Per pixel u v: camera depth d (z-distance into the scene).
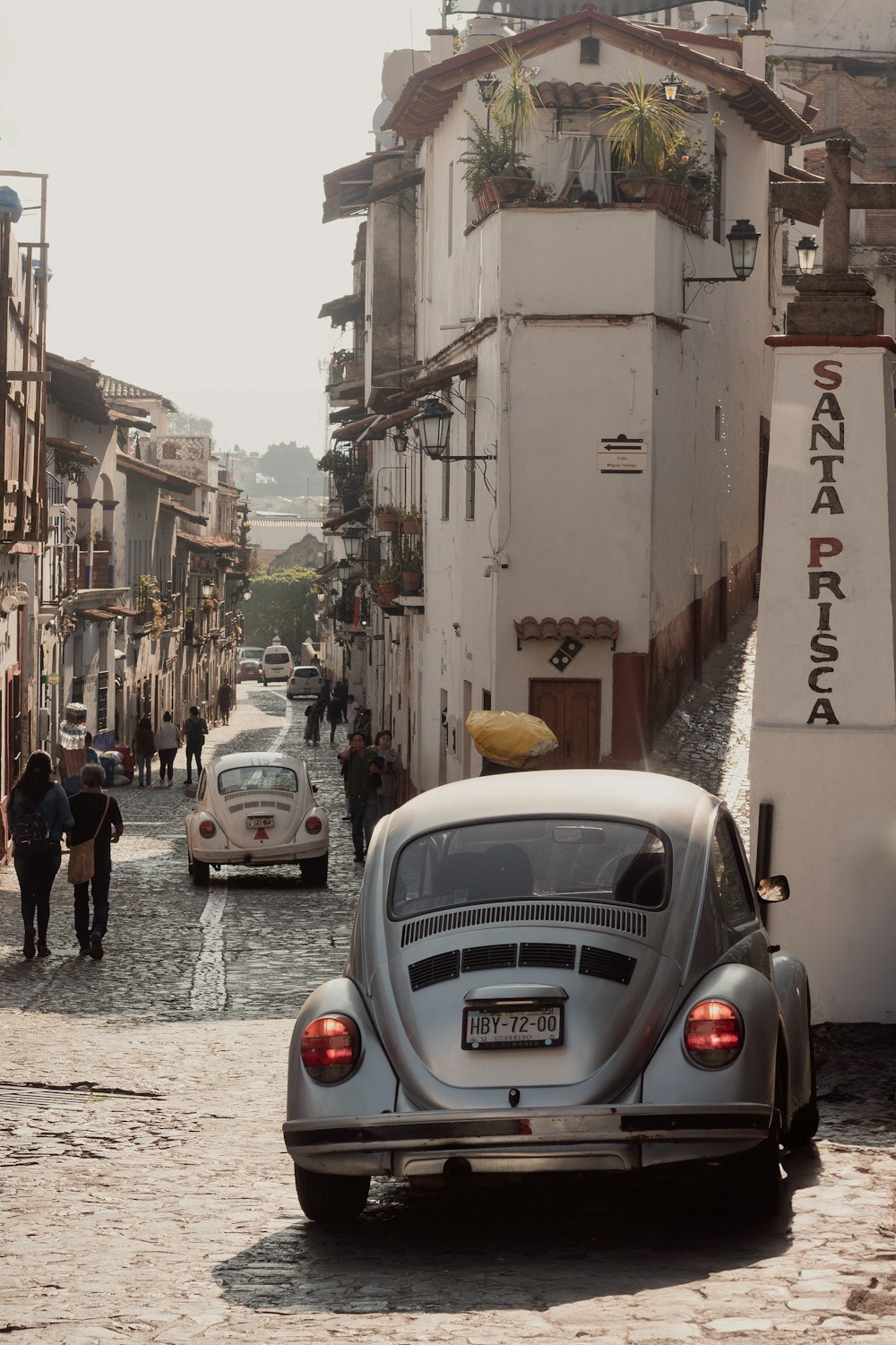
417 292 34.88
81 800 17.89
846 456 10.67
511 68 23.92
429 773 31.08
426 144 30.67
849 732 10.52
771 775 10.61
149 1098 10.50
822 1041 10.12
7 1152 8.95
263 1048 12.46
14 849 17.70
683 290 24.42
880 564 10.61
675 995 6.49
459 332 26.67
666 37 29.81
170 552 63.72
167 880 25.86
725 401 27.95
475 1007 6.39
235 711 87.56
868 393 10.67
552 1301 5.46
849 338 10.68
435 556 30.11
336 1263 6.33
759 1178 6.49
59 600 36.69
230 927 20.36
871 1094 9.05
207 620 76.88
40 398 25.69
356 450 56.12
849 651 10.60
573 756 23.16
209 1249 6.65
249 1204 7.55
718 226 27.23
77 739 34.50
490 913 6.75
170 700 64.06
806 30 53.34
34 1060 11.84
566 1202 7.18
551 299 23.09
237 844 24.61
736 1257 5.98
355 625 53.62
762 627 10.71
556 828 7.14
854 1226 6.35
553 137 24.52
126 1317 5.53
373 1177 7.63
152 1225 7.17
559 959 6.50
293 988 15.90
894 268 45.53
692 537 25.80
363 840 28.53
